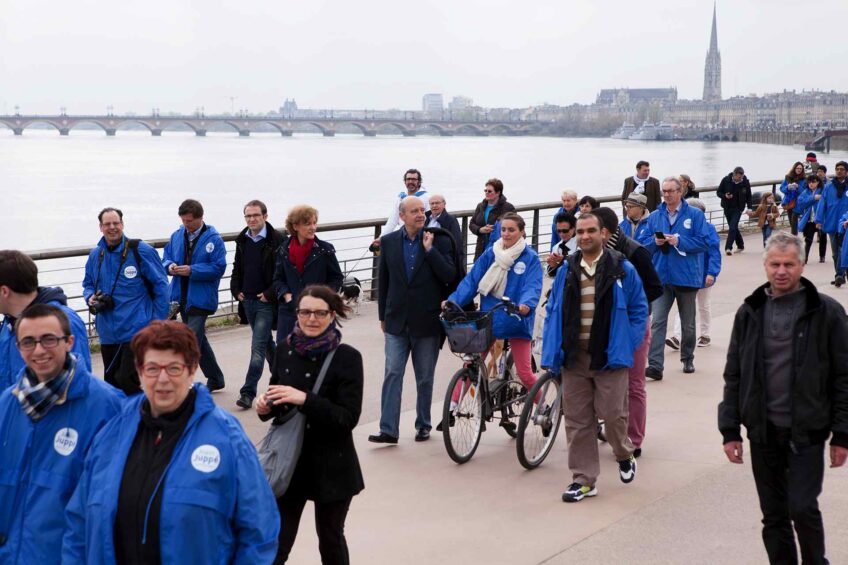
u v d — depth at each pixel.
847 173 15.43
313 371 4.34
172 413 3.21
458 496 6.23
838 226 15.38
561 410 7.18
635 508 5.96
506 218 7.22
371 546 5.40
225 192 53.03
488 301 7.32
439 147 165.25
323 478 4.31
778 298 4.45
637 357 6.90
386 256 7.34
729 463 6.86
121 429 3.24
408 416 8.22
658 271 9.43
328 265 8.01
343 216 37.16
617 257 6.07
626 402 6.21
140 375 3.19
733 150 147.62
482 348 6.90
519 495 6.26
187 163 93.62
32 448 3.57
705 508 5.94
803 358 4.36
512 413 7.50
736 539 5.44
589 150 143.88
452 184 55.44
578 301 6.03
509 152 131.62
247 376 8.38
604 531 5.59
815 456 4.38
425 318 7.30
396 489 6.36
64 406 3.58
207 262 8.52
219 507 3.13
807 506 4.33
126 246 7.42
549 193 46.25
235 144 183.50
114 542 3.13
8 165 87.88
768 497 4.58
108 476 3.16
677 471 6.69
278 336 8.10
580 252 6.12
